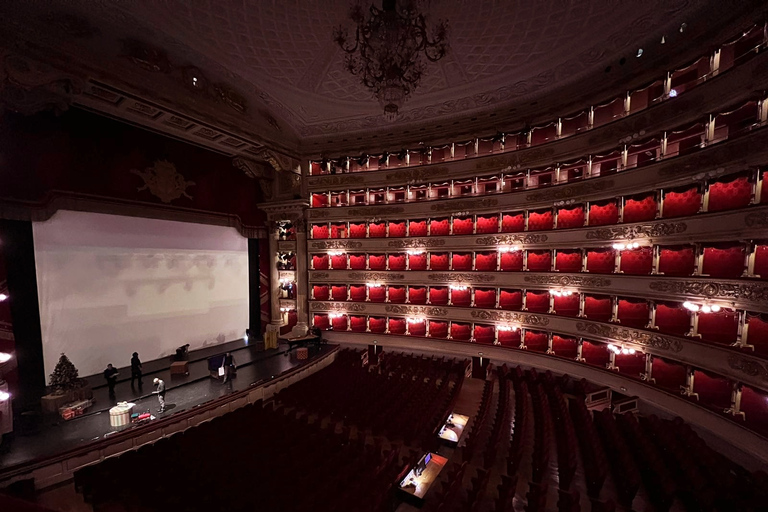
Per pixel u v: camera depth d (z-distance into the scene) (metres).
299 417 12.89
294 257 24.00
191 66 14.70
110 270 16.06
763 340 10.80
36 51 10.87
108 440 10.80
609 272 15.05
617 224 14.48
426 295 21.33
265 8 11.91
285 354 20.08
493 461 10.01
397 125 20.41
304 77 15.89
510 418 13.35
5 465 9.29
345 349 21.64
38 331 13.55
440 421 11.92
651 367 13.62
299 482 8.50
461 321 20.31
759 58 10.02
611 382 14.78
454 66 15.05
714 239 11.38
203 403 13.43
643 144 13.94
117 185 15.48
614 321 14.83
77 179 14.14
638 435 10.29
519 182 19.64
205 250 20.38
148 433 11.67
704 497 7.67
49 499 9.36
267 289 23.98
